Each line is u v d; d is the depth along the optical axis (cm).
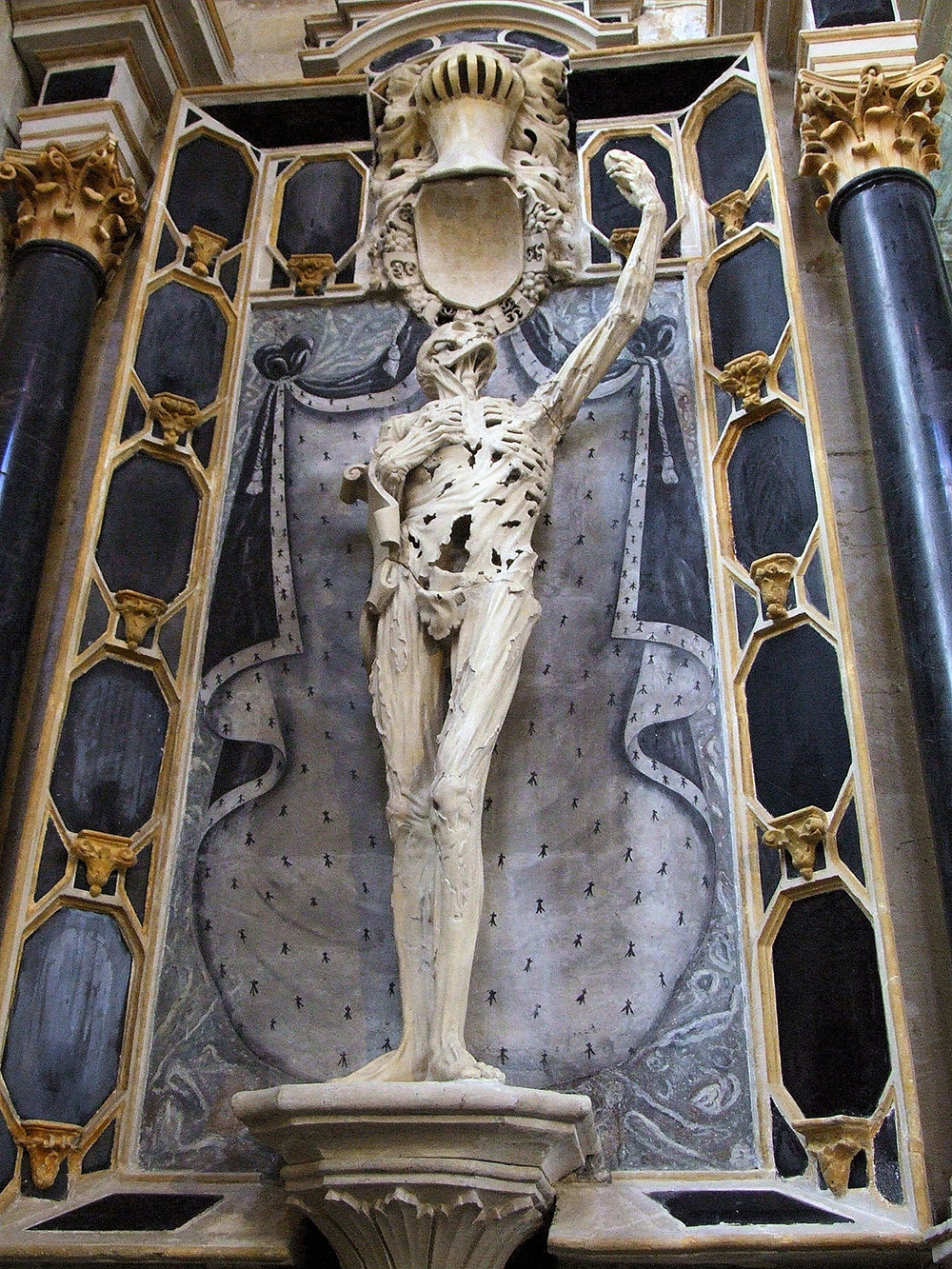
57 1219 270
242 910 321
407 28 470
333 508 374
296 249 425
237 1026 308
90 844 314
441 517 326
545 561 357
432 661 318
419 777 302
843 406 357
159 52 435
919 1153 255
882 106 371
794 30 421
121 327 400
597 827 321
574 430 376
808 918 294
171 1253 255
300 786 334
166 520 366
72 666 331
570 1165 272
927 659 290
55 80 426
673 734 330
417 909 290
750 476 353
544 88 431
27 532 340
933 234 354
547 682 341
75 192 394
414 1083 246
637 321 351
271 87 441
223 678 351
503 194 404
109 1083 300
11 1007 293
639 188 363
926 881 290
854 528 338
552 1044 298
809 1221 251
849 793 297
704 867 313
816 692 314
